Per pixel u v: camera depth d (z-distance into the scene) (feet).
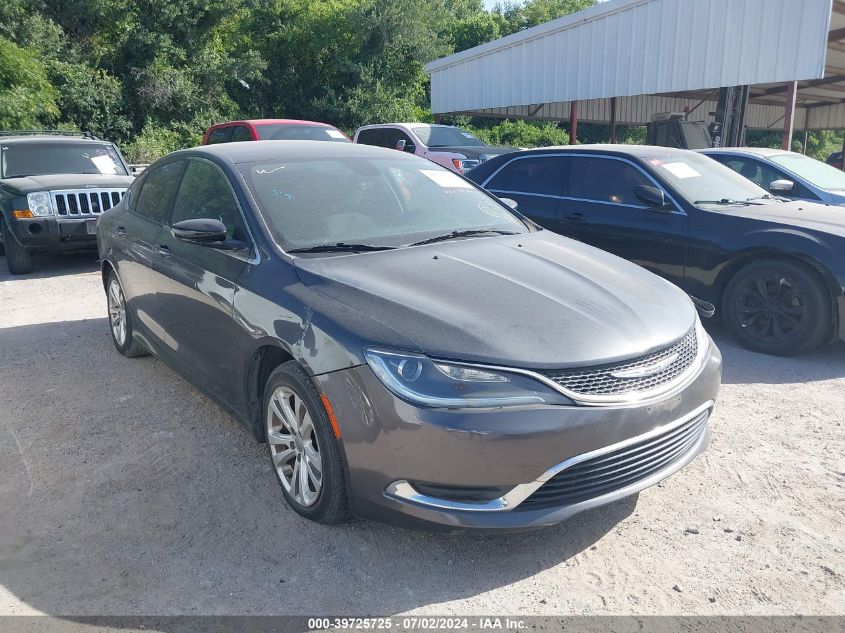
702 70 47.57
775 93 89.45
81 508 10.77
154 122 84.38
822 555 9.55
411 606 8.57
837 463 12.14
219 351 12.01
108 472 11.89
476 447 8.42
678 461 10.14
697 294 19.53
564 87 57.57
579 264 11.80
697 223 19.30
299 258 11.08
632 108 96.17
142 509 10.72
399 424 8.61
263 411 11.16
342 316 9.52
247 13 101.30
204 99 89.10
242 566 9.33
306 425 10.01
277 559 9.48
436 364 8.67
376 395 8.75
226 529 10.18
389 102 103.04
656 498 11.07
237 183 12.62
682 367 10.02
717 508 10.76
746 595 8.75
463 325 9.11
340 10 103.86
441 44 109.19
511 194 23.86
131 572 9.21
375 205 13.08
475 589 8.90
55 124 73.20
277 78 104.06
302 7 103.60
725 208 19.51
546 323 9.38
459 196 14.49
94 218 28.02
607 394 8.95
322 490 9.70
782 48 43.14
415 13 102.68
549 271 11.22
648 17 50.24
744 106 48.24
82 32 82.89
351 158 14.26
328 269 10.70
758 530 10.15
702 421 10.71
